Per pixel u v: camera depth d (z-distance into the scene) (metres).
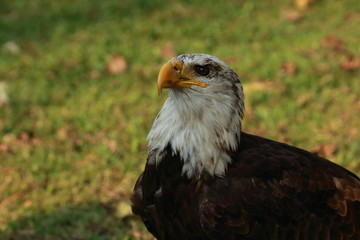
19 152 12.31
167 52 16.12
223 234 7.18
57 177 11.50
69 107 14.00
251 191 7.16
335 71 14.51
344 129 12.34
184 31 17.47
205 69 7.06
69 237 9.90
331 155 11.51
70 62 16.14
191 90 7.03
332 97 13.50
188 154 7.13
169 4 19.36
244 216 7.14
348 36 16.34
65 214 10.43
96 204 10.66
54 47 17.16
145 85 14.74
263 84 14.04
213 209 7.12
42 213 10.55
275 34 16.91
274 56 15.40
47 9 19.72
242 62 15.21
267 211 7.18
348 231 7.38
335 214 7.36
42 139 12.81
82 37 17.64
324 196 7.36
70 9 19.56
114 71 15.49
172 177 7.25
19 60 16.44
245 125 12.63
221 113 7.10
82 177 11.40
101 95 14.42
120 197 10.85
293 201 7.23
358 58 14.97
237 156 7.36
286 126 12.54
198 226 7.27
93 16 19.05
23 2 20.33
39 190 11.18
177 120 7.16
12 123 13.36
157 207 7.44
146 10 19.08
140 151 12.12
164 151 7.25
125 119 13.26
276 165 7.30
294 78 14.29
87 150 12.28
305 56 15.35
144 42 17.03
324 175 7.44
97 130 12.95
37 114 13.77
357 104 13.19
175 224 7.40
